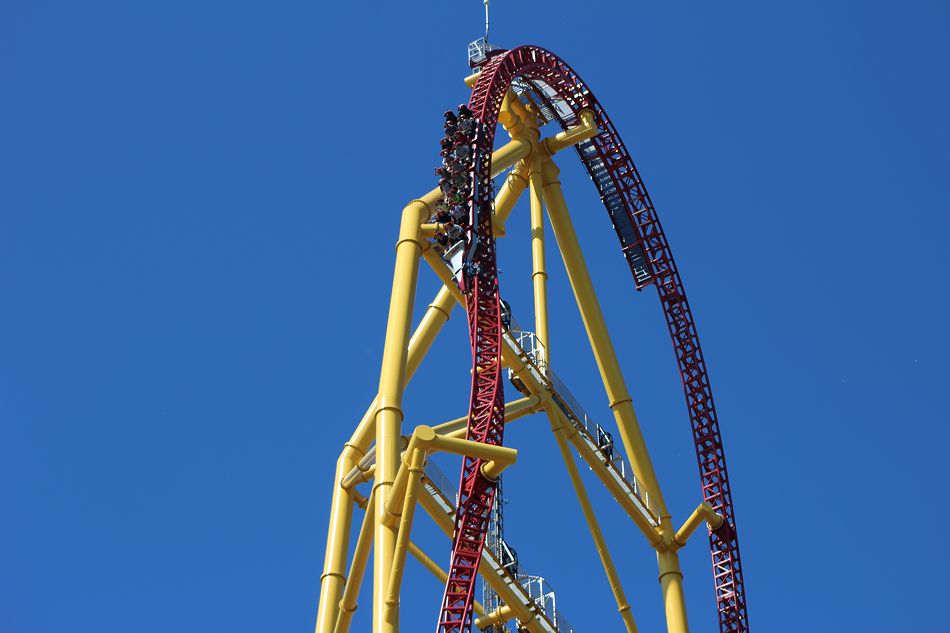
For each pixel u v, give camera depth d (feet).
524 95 158.92
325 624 120.06
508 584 126.62
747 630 154.30
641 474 145.07
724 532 157.89
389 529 111.34
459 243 125.59
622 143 166.50
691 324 167.63
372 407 130.31
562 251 151.43
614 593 132.36
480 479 114.32
